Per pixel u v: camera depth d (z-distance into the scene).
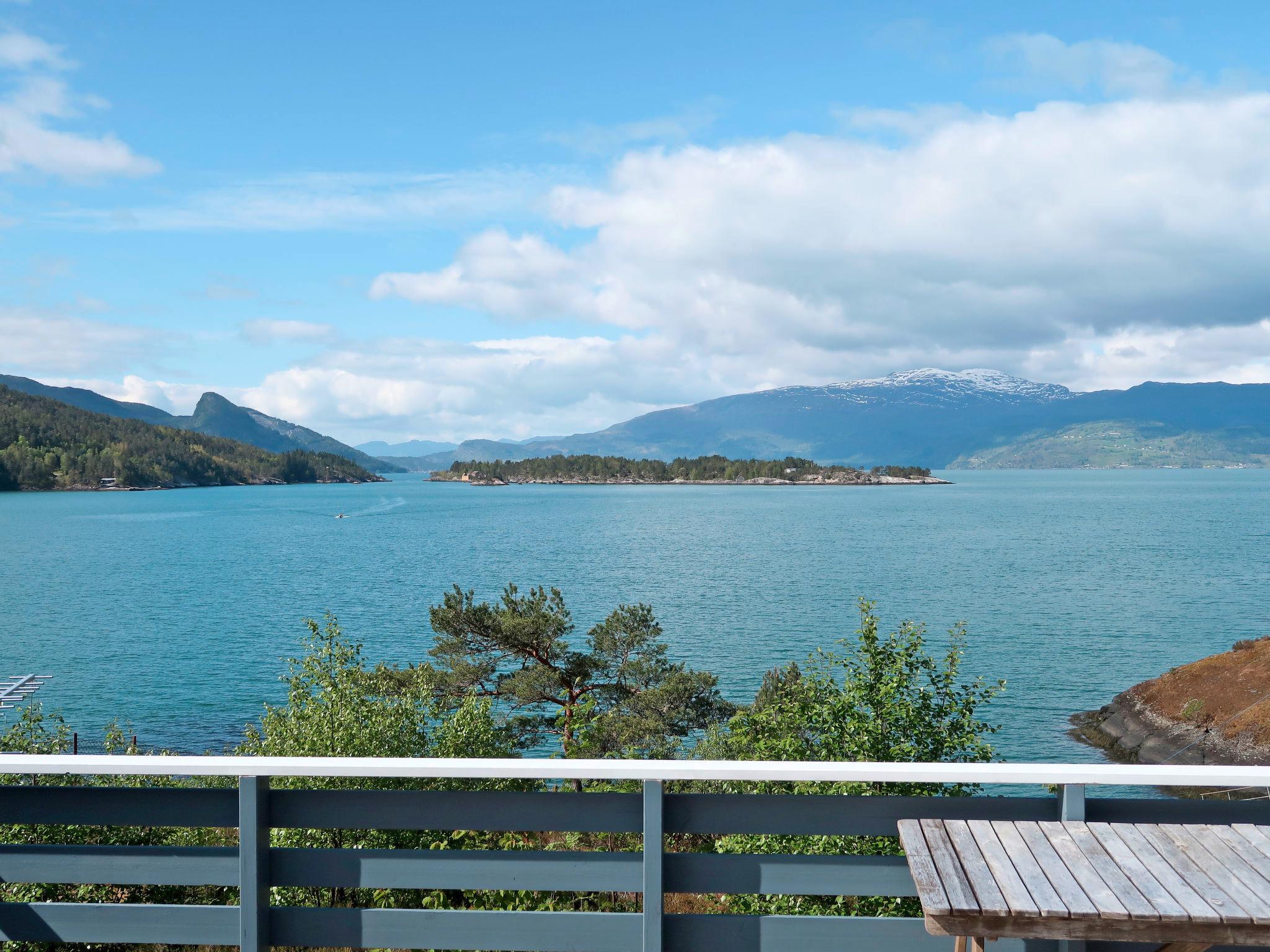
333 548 99.75
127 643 47.06
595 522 135.75
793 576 71.50
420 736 9.54
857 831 2.27
